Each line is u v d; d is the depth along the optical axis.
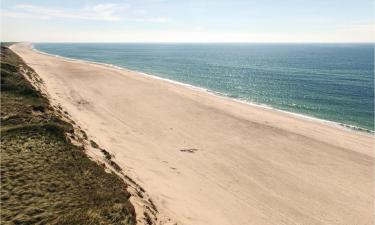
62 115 26.16
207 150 24.52
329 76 83.88
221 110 38.31
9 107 24.50
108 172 15.72
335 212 16.47
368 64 121.62
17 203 11.79
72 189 13.15
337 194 18.44
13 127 19.31
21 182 13.29
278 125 32.69
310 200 17.59
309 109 44.62
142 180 17.30
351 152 25.44
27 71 50.66
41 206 11.72
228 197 17.25
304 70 99.69
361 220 15.83
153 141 25.70
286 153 24.70
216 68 105.69
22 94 29.56
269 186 18.98
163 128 29.73
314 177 20.58
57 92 41.41
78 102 37.53
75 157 16.25
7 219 10.77
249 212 15.91
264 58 162.38
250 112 38.44
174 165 20.97
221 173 20.39
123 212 11.89
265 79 78.06
